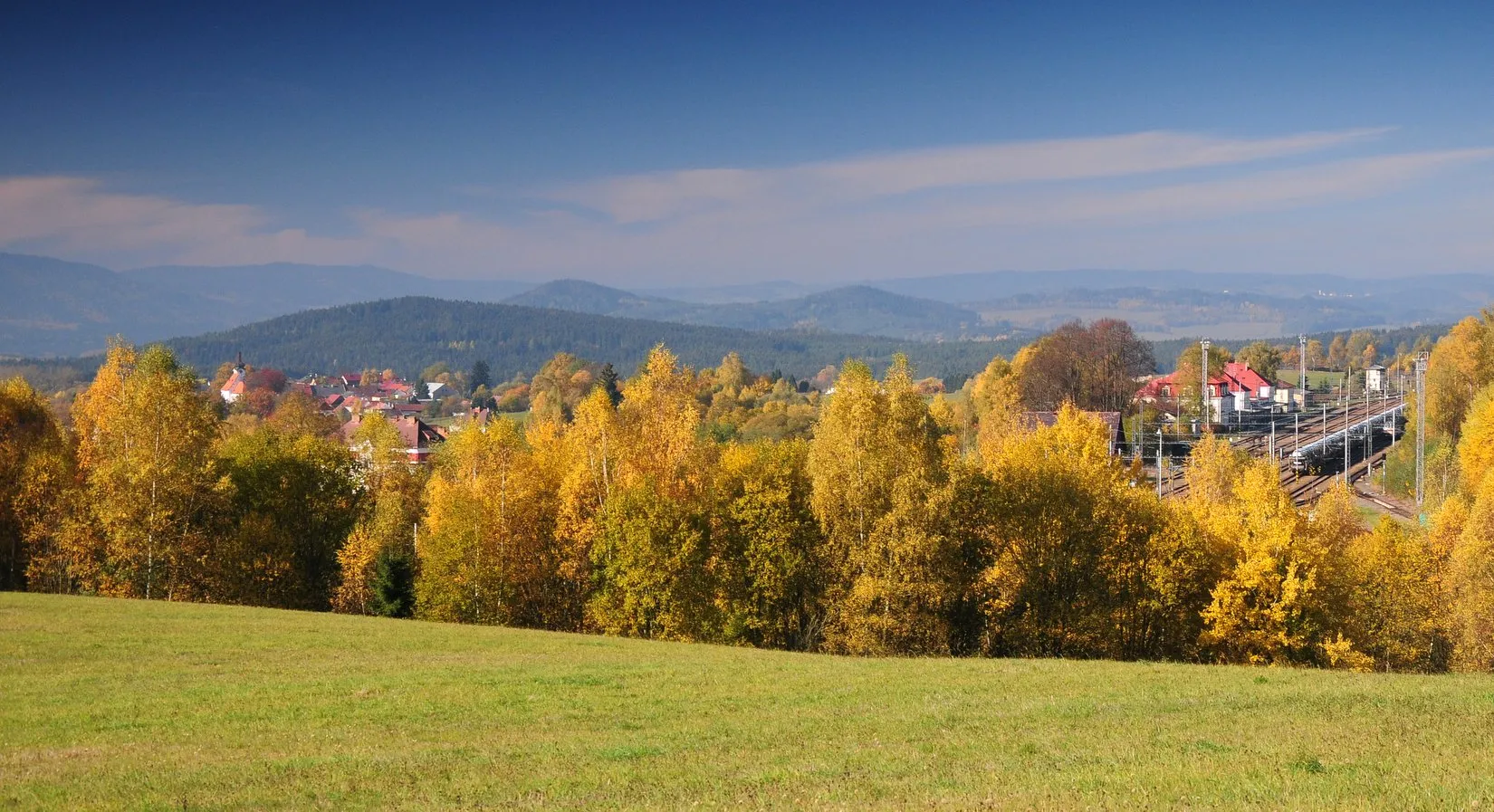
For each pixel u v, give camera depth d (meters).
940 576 49.25
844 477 51.19
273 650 41.12
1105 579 53.22
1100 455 64.25
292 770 22.34
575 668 37.25
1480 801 17.09
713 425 164.62
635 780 20.92
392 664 37.91
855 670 37.09
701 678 35.03
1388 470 121.38
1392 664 56.53
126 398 60.97
